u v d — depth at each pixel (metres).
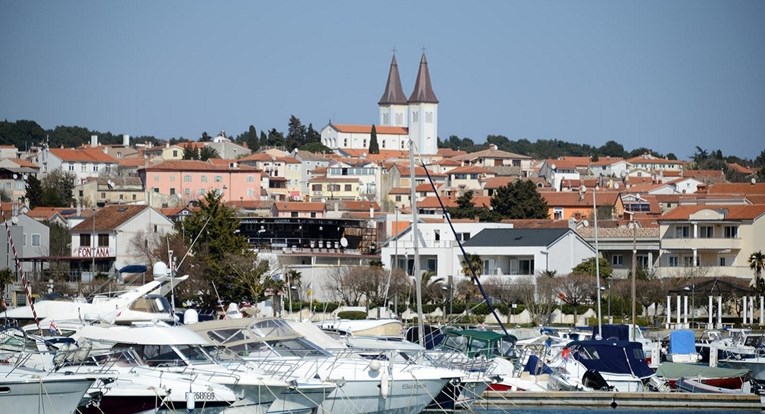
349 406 113.44
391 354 118.69
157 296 146.12
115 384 101.12
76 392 94.25
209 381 103.81
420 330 151.12
